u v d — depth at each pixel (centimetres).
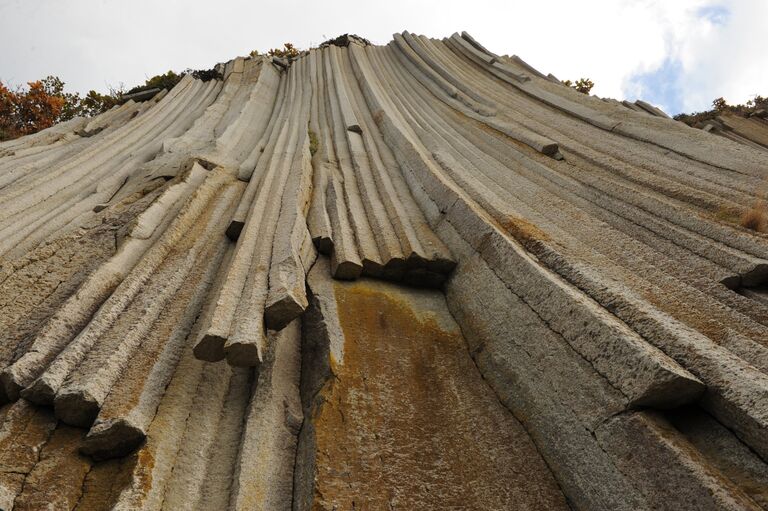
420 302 790
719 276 659
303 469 512
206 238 823
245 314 586
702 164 1027
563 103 1545
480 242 778
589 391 506
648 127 1228
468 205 852
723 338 528
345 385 595
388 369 641
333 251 830
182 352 609
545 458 530
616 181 968
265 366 615
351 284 786
